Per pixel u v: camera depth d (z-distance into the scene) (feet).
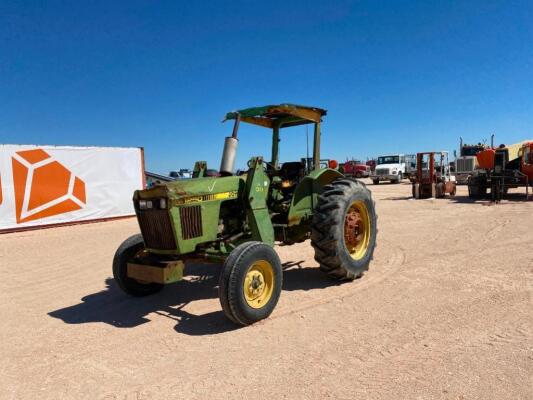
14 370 11.10
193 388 9.78
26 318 15.08
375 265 20.53
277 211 18.49
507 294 15.23
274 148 20.07
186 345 12.21
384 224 33.68
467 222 32.89
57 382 10.37
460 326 12.60
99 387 10.03
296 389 9.51
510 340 11.50
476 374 9.77
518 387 9.15
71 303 16.66
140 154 42.98
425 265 20.01
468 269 18.88
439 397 8.91
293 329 13.01
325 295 16.28
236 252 13.25
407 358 10.73
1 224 34.37
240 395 9.38
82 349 12.26
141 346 12.31
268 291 14.10
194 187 14.60
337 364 10.60
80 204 38.88
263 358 11.11
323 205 16.79
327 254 16.75
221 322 13.96
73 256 25.38
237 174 18.74
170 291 17.90
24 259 24.88
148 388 9.89
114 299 16.99
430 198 56.44
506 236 26.11
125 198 41.98
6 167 34.55
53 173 37.04
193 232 14.44
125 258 16.51
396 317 13.58
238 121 16.74
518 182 48.42
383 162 108.27
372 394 9.16
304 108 17.65
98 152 39.91
